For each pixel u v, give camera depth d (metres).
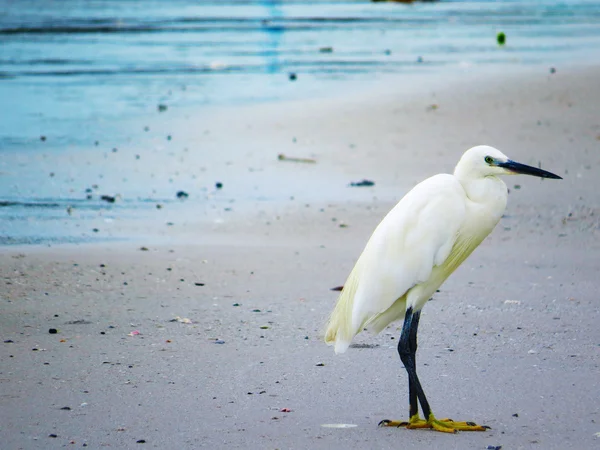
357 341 10.49
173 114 27.48
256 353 9.95
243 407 8.35
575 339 10.34
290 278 13.11
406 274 7.96
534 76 28.78
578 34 44.66
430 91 27.86
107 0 71.62
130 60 40.03
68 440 7.55
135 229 16.11
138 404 8.41
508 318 11.19
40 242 15.20
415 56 38.12
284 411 8.27
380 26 51.28
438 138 22.66
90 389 8.80
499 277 13.12
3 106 29.45
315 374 9.30
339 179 19.61
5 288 12.46
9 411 8.20
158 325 10.95
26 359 9.66
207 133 24.59
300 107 27.28
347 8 63.09
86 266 13.68
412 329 8.13
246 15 58.97
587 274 13.21
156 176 20.23
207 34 48.97
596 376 9.09
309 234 15.71
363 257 8.18
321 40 45.34
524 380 9.02
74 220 16.69
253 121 25.75
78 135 24.77
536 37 43.81
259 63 38.09
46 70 37.38
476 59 35.94
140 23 54.84
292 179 19.77
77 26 53.25
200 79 34.41
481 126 23.41
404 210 8.11
